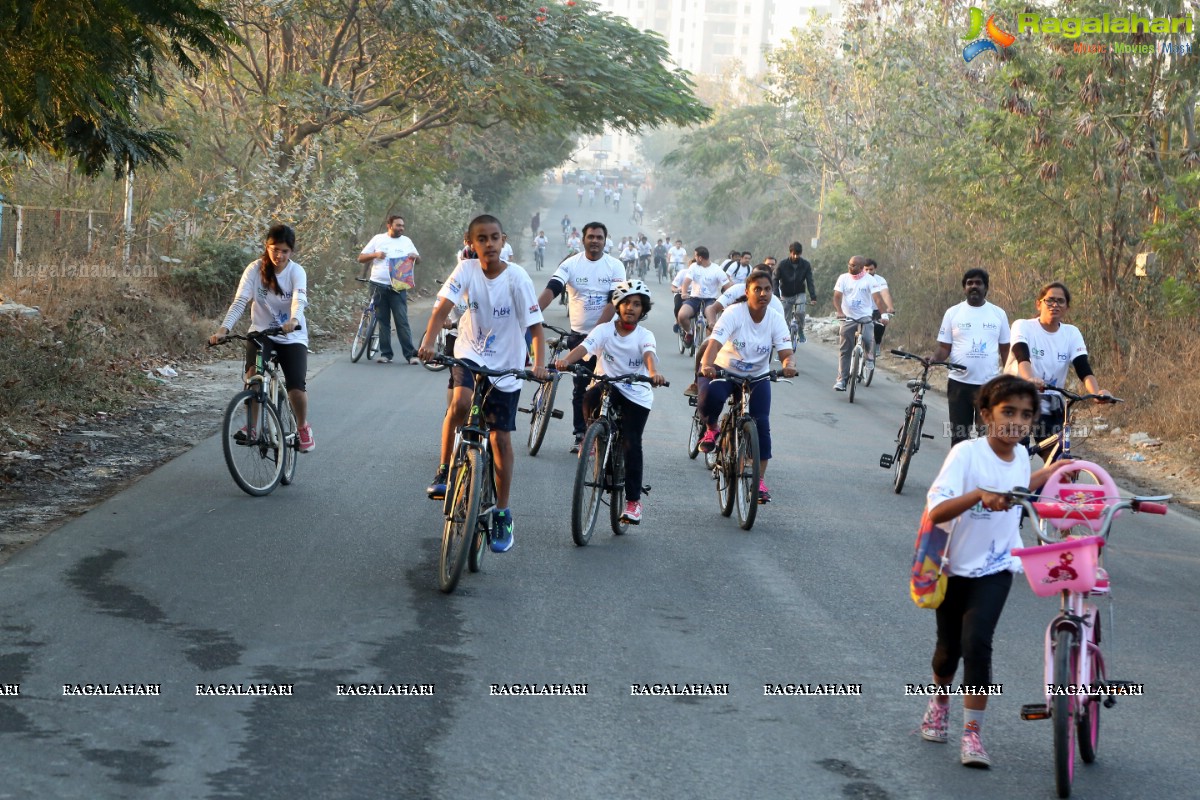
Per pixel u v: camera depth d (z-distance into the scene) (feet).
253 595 21.33
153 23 26.61
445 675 17.97
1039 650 20.58
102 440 34.65
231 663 17.99
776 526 29.35
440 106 89.15
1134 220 54.95
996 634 21.45
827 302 108.58
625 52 92.94
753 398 29.76
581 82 86.38
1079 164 54.60
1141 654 20.83
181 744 15.06
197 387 45.70
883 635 21.03
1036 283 63.98
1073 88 54.75
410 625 20.18
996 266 69.46
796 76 128.36
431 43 77.66
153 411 39.99
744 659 19.45
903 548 27.66
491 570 23.97
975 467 15.80
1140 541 30.07
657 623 21.09
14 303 47.37
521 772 14.76
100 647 18.38
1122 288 55.36
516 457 36.24
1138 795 14.93
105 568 22.41
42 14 24.99
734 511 30.83
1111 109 53.11
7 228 56.29
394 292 55.67
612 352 27.68
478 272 24.25
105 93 27.66
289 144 83.10
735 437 29.45
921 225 84.12
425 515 28.02
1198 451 41.52
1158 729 17.30
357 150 88.33
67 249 56.65
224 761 14.61
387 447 36.06
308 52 85.87
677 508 30.89
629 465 27.20
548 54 84.94
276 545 24.71
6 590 20.84
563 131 102.37
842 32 104.42
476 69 77.10
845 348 55.26
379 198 100.01
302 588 21.89
